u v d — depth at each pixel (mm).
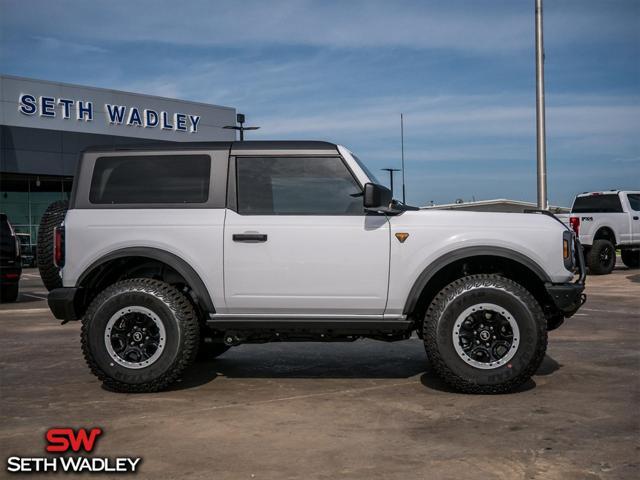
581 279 5758
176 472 3637
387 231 5480
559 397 5160
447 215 5551
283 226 5527
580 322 9398
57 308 5613
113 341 5492
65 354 7398
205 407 5012
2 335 8906
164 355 5438
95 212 5688
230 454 3916
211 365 6676
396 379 5949
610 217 18125
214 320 5566
